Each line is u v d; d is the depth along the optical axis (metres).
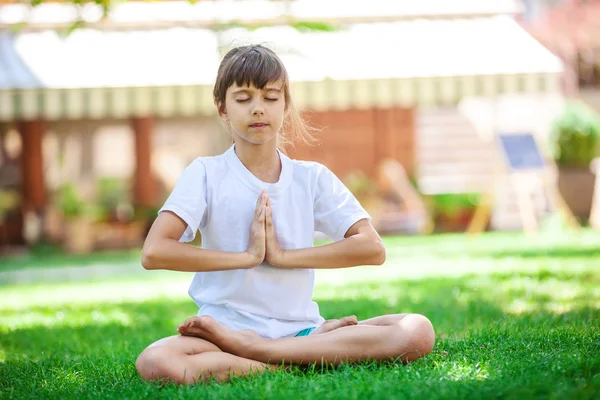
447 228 19.45
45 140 20.28
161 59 16.56
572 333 5.33
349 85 15.88
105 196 19.62
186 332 4.31
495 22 18.20
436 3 18.58
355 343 4.42
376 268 12.83
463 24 18.08
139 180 19.52
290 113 4.85
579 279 9.40
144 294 10.94
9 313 9.26
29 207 19.31
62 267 15.15
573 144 18.69
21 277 13.80
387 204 19.27
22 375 5.03
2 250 18.61
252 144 4.66
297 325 4.64
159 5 18.16
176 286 11.91
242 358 4.32
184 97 15.91
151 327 7.68
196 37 17.28
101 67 16.34
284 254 4.54
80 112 15.87
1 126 19.75
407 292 9.34
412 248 15.62
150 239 4.47
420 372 4.16
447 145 20.52
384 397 3.69
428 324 4.53
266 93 4.55
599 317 6.36
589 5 21.34
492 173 20.33
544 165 16.94
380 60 16.44
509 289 8.85
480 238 17.00
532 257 12.23
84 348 6.36
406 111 20.30
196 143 21.11
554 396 3.57
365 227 4.73
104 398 4.09
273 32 16.48
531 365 4.21
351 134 20.27
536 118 21.02
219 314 4.58
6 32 17.45
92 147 20.70
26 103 15.77
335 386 3.96
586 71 21.39
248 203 4.63
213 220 4.64
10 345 6.83
